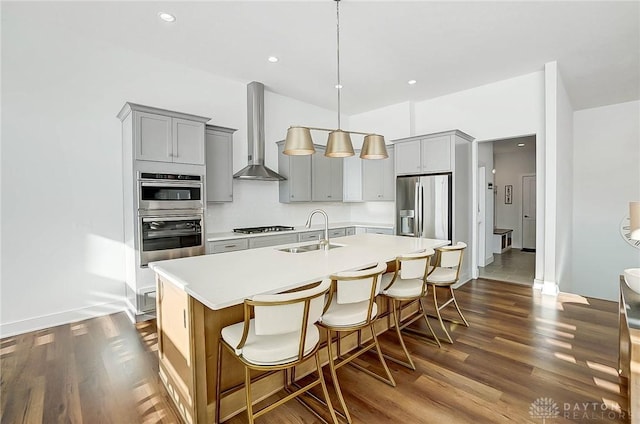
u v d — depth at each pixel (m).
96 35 3.32
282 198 5.22
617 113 5.66
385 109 5.91
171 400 1.98
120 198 3.62
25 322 3.05
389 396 2.01
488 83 4.75
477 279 5.00
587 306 3.64
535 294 4.14
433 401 1.95
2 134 2.94
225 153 4.25
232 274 1.95
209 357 1.78
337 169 5.95
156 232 3.38
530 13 2.91
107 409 1.90
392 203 6.01
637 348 1.44
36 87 3.10
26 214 3.06
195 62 3.99
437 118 5.37
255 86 4.66
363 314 2.01
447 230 4.50
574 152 6.11
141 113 3.26
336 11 2.87
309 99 5.48
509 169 8.76
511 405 1.91
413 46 3.55
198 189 3.70
